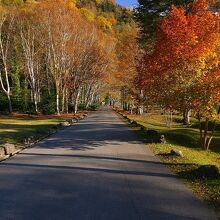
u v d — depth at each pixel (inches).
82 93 3486.7
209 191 404.8
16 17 2345.0
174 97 839.1
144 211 332.2
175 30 868.6
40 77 2696.9
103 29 3708.2
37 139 900.0
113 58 3004.4
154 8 1501.0
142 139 920.3
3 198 373.4
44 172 503.2
